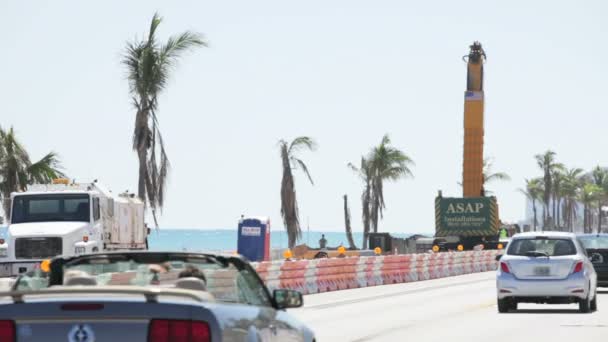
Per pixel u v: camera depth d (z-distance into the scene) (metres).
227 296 20.41
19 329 16.14
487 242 149.00
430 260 114.38
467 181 147.88
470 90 145.50
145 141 106.44
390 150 195.38
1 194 115.00
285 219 155.25
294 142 155.62
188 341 16.08
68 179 92.81
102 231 90.94
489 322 54.88
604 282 78.62
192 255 20.42
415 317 58.38
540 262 60.53
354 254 143.25
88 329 16.11
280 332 20.98
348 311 63.31
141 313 16.12
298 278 80.69
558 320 56.19
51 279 20.52
